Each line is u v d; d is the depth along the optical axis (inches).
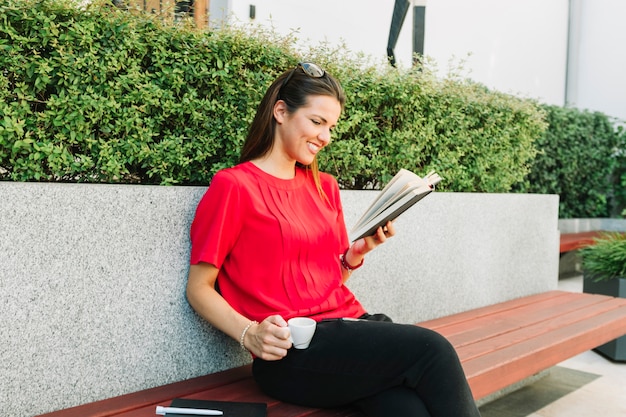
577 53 375.2
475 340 111.7
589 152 309.3
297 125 80.4
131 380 82.1
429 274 133.8
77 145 94.1
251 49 107.6
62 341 75.7
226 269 81.1
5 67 83.3
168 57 98.7
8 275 71.0
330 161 125.7
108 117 92.7
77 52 88.4
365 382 69.9
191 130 103.6
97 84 91.4
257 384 83.2
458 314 138.7
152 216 83.4
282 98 82.5
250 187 79.5
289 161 84.6
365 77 130.3
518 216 159.9
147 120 97.4
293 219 80.8
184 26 100.9
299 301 80.2
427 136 141.0
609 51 365.7
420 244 131.2
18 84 84.3
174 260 86.0
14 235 71.2
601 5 368.5
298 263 81.2
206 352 90.4
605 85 367.6
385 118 135.5
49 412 74.7
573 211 315.9
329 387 72.1
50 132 89.6
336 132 123.7
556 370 157.2
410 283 129.1
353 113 126.8
